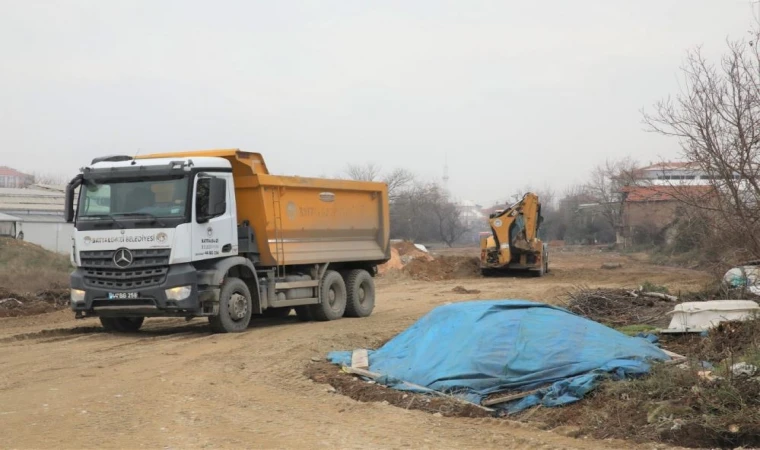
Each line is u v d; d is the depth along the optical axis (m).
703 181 13.05
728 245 12.87
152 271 14.63
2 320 18.42
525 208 35.47
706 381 8.09
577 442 7.44
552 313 10.66
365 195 20.08
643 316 15.23
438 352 10.42
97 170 15.13
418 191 91.69
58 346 13.88
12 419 8.49
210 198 15.09
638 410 7.95
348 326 16.80
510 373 9.59
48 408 9.00
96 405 9.14
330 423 8.35
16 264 36.75
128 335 15.53
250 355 12.66
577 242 83.19
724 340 10.73
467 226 123.31
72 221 15.50
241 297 15.81
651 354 9.88
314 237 18.34
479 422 8.36
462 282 33.50
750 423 7.21
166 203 14.77
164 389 10.08
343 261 19.20
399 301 24.33
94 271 15.02
